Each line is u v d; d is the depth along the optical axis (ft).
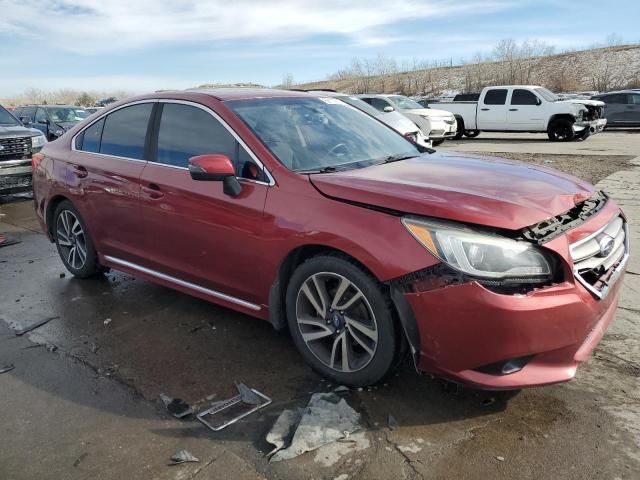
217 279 11.98
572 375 8.73
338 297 9.93
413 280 8.75
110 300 15.03
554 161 41.39
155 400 10.12
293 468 8.12
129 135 14.02
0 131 30.17
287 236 10.19
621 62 176.45
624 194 26.78
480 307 8.25
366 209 9.41
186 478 8.05
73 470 8.34
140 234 13.51
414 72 234.58
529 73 186.09
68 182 15.40
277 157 11.00
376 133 13.80
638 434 8.59
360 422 9.07
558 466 7.97
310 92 14.84
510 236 8.46
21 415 9.82
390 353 9.39
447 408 9.44
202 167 10.49
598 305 8.91
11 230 23.84
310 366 10.69
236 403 9.90
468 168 11.34
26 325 13.61
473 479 7.79
